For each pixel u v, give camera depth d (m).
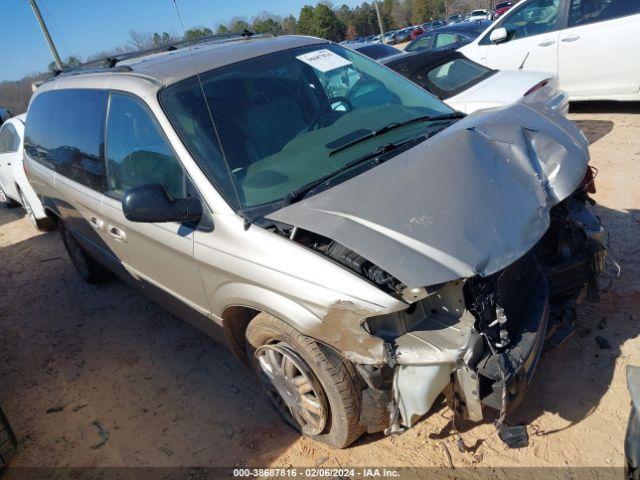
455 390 2.26
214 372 3.65
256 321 2.70
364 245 2.16
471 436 2.69
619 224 4.31
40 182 4.85
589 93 7.38
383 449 2.72
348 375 2.43
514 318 2.43
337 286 2.20
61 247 6.84
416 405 2.23
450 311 2.25
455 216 2.23
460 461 2.56
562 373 2.94
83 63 4.54
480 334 2.15
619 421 2.59
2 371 4.21
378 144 2.99
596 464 2.42
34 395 3.82
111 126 3.47
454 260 2.08
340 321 2.22
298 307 2.35
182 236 2.88
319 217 2.33
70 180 4.16
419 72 6.14
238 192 2.70
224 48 3.52
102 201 3.67
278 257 2.39
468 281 2.17
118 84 3.39
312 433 2.79
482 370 2.14
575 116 7.75
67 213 4.50
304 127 3.12
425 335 2.21
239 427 3.11
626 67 6.88
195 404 3.37
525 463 2.49
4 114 13.48
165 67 3.29
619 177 5.23
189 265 2.93
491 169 2.53
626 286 3.53
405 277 2.04
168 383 3.63
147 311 4.68
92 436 3.28
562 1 7.34
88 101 3.81
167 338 4.19
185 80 3.11
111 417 3.42
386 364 2.25
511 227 2.26
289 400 2.81
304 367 2.53
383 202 2.32
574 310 2.88
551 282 2.78
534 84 5.52
